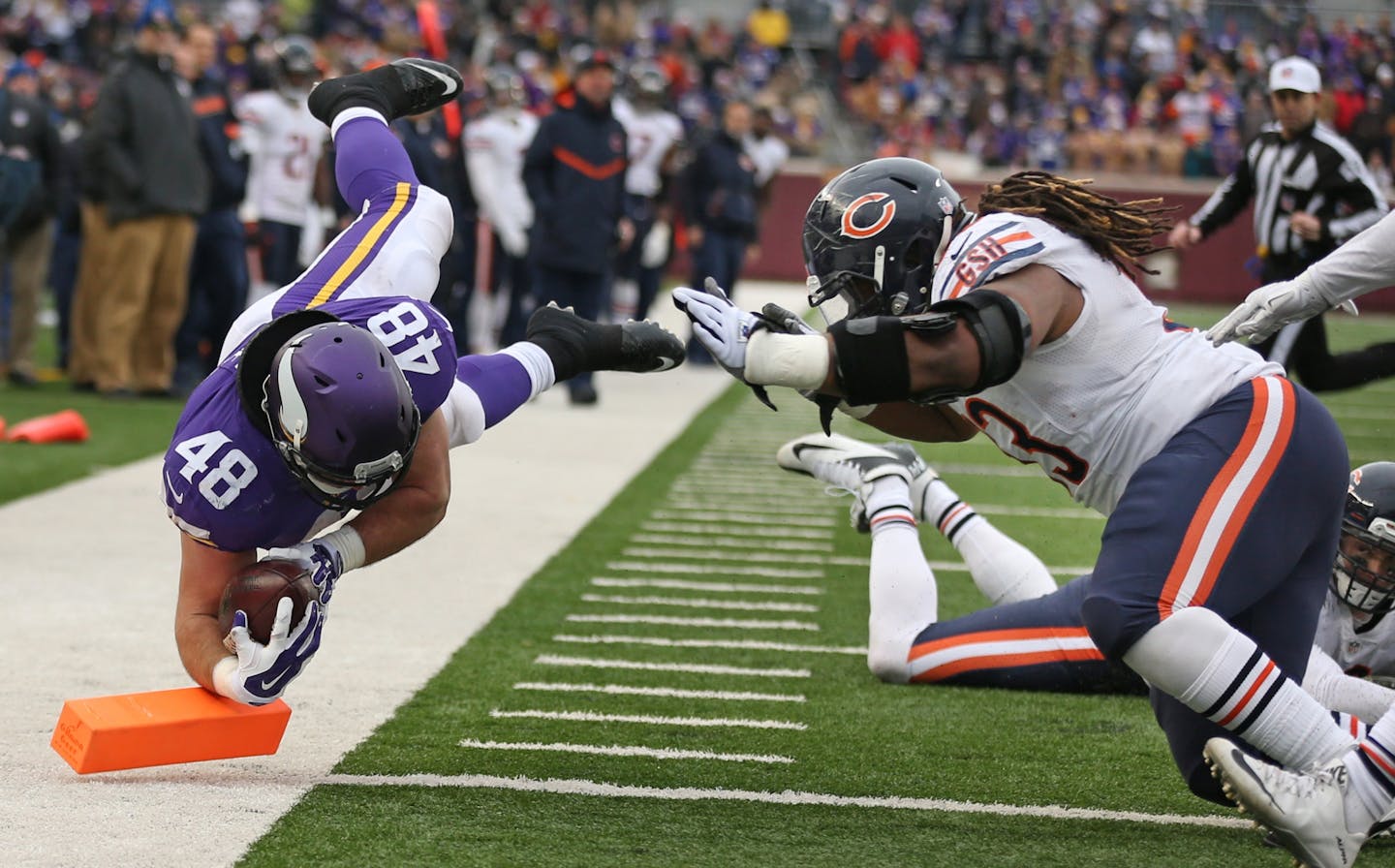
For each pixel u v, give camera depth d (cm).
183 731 1262
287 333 1166
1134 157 8638
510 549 2342
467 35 8856
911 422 1296
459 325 4438
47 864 1080
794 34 10512
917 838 1191
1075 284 1100
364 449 1116
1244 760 1062
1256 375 1144
